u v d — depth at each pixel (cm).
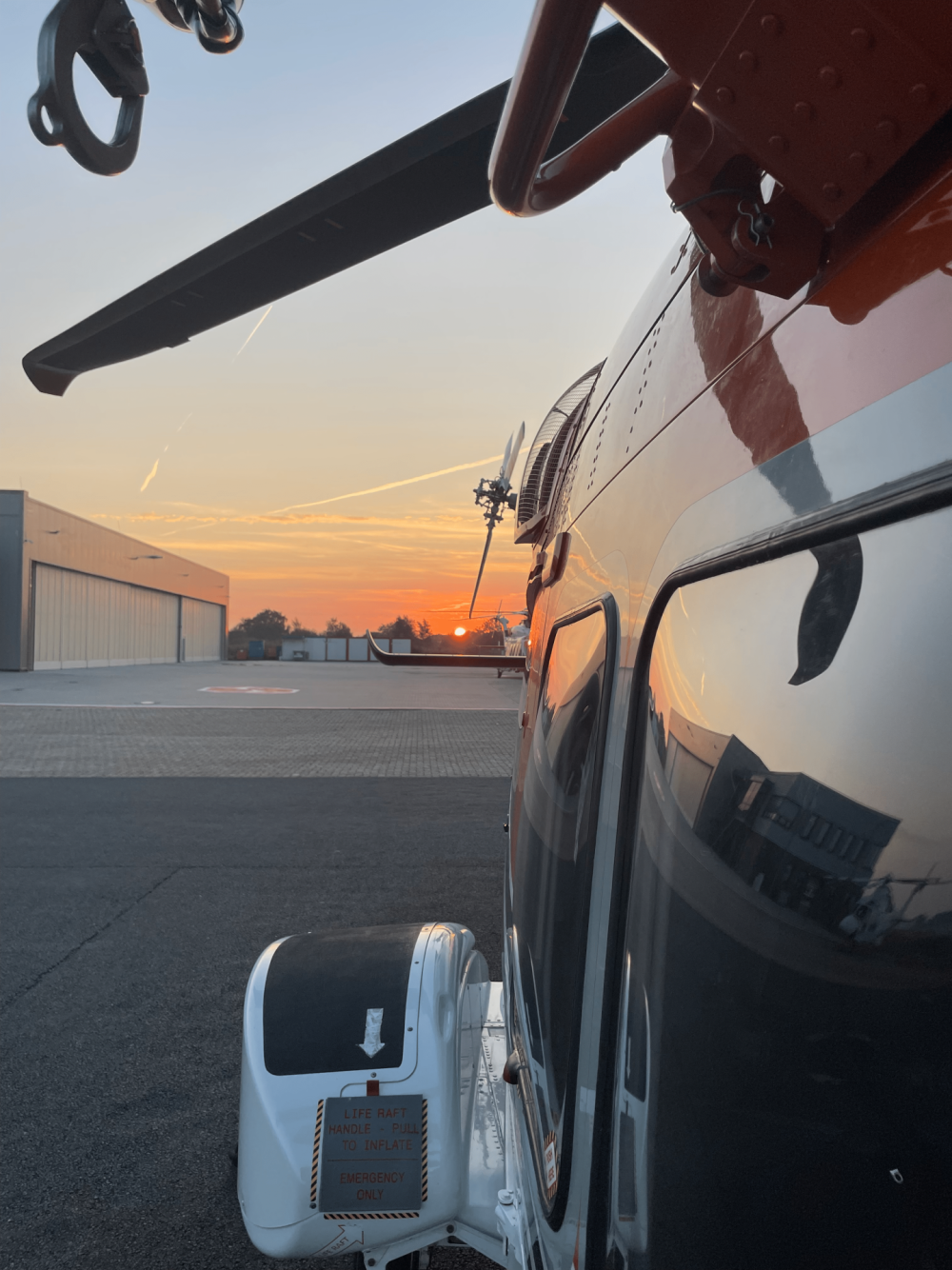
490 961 456
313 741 1470
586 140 59
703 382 89
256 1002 157
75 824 798
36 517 3972
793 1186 59
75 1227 252
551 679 167
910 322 53
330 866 645
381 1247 146
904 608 51
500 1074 179
